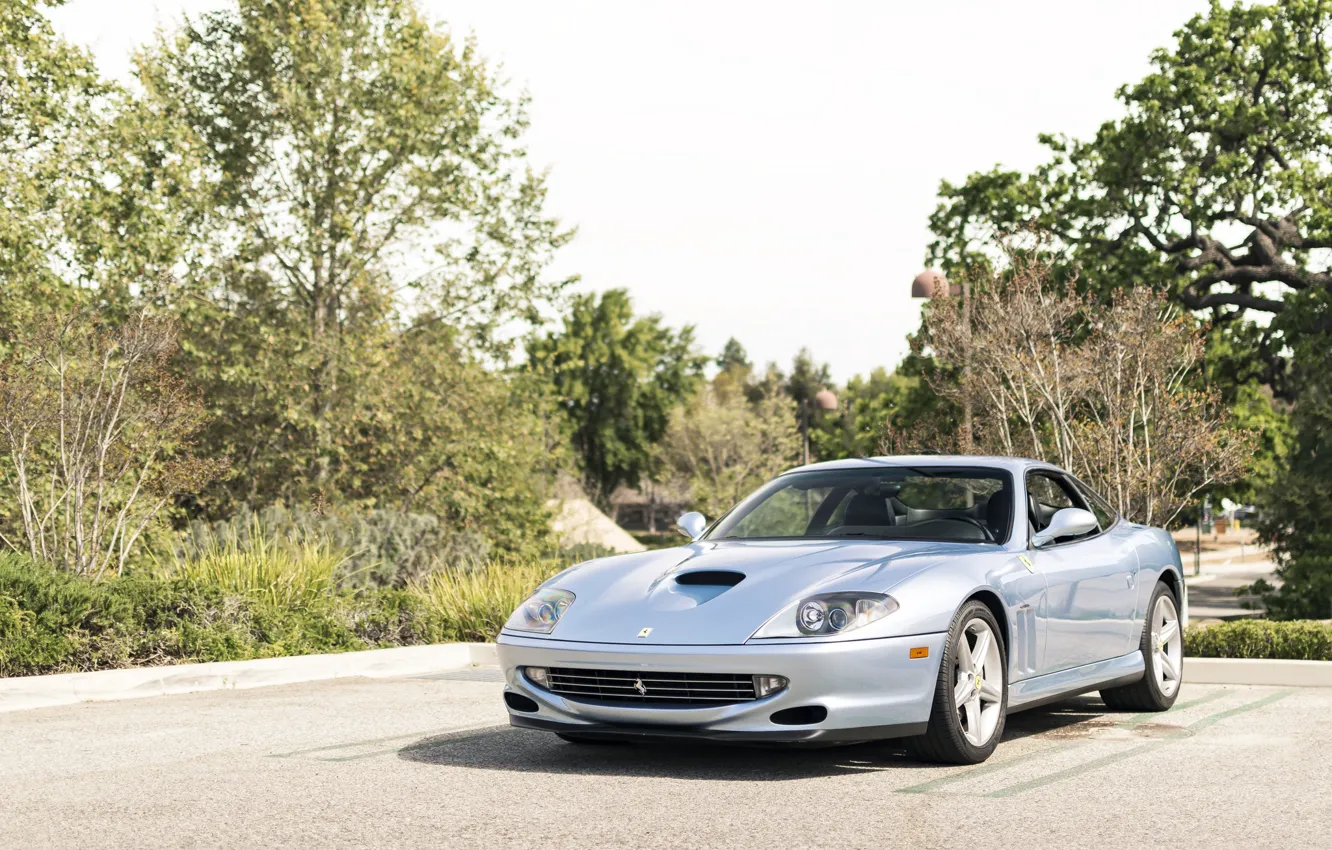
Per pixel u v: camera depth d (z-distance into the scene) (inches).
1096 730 289.9
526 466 1084.5
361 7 992.9
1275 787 220.8
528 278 1037.2
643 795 216.4
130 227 823.1
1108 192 1234.6
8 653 372.8
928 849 178.2
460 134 1005.2
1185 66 1250.0
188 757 259.9
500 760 252.7
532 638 243.3
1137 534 324.5
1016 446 563.2
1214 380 1306.6
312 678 404.5
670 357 3206.2
